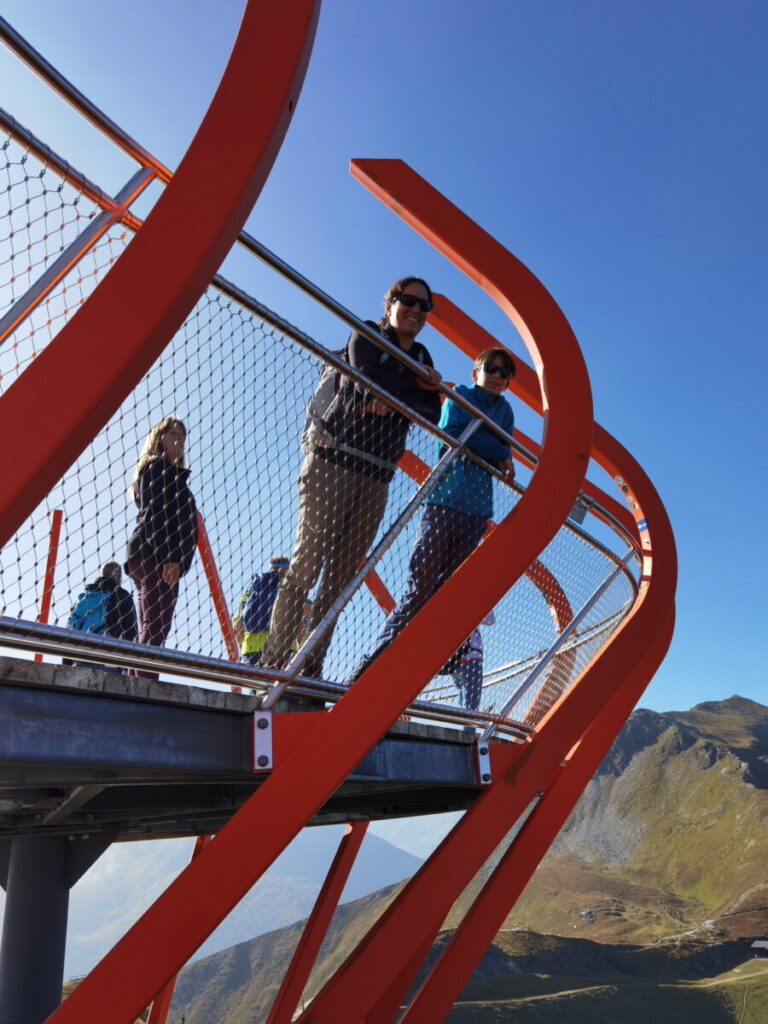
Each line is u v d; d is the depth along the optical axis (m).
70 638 2.39
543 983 128.88
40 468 1.71
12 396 1.73
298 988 5.51
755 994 120.31
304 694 3.30
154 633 2.98
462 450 4.14
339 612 3.38
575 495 3.68
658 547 5.98
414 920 3.46
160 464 3.03
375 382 3.63
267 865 2.66
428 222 4.02
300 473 3.53
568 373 3.89
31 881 4.44
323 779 2.82
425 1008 3.72
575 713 4.51
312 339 3.10
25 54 2.11
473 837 3.92
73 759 2.40
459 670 4.58
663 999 120.38
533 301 3.99
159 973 2.37
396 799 5.49
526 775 4.20
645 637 5.20
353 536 3.58
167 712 2.76
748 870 196.88
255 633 3.32
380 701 2.99
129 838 5.53
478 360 4.72
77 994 2.28
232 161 1.99
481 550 3.43
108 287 1.84
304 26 2.11
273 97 2.05
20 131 2.14
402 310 3.98
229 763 2.96
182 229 1.92
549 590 5.18
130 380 1.86
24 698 2.31
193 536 3.11
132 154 2.53
